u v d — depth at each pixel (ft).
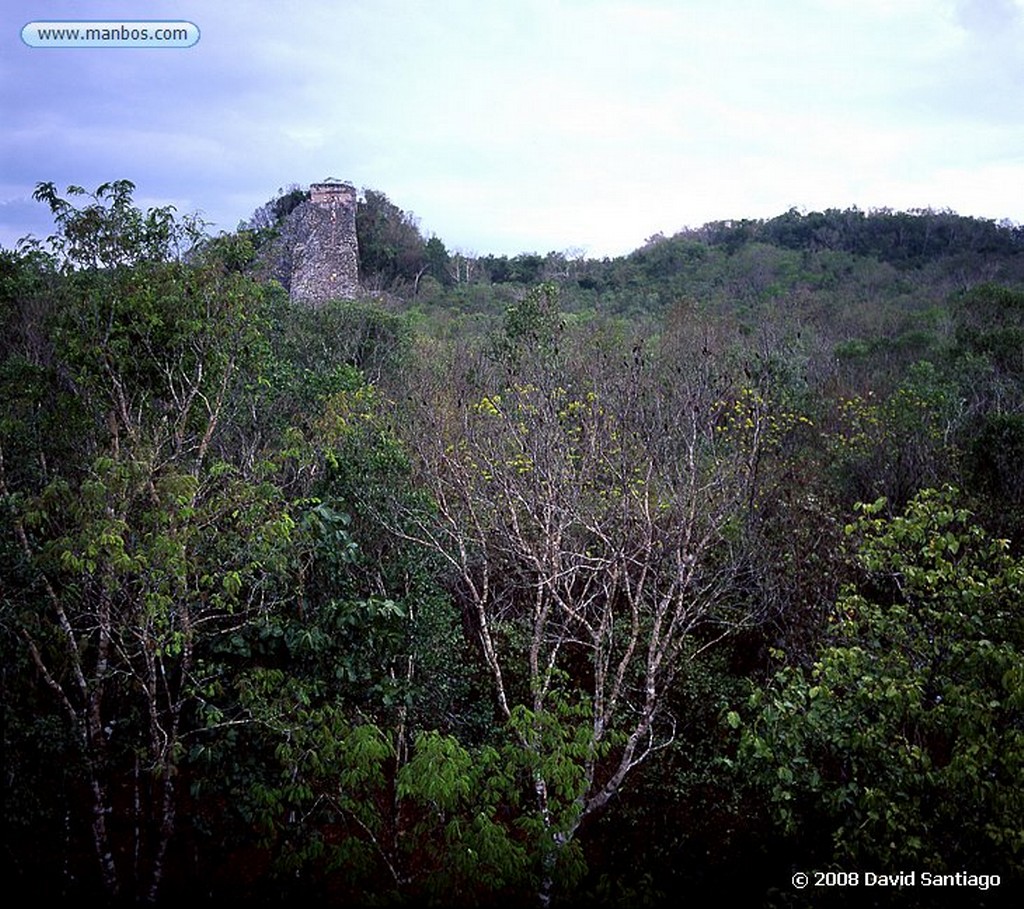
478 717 27.04
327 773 20.98
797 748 19.88
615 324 79.97
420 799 21.26
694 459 28.84
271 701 22.17
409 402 38.99
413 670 25.82
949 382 52.01
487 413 34.50
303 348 50.19
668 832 25.94
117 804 24.86
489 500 29.30
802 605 29.89
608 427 32.63
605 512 28.96
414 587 26.76
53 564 19.45
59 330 25.20
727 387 41.60
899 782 18.24
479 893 20.30
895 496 38.86
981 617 19.04
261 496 22.02
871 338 83.87
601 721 23.71
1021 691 16.19
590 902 21.71
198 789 21.44
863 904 19.54
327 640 23.11
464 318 99.91
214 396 27.58
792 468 38.73
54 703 23.34
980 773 17.52
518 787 25.80
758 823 25.66
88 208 25.12
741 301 119.55
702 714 29.86
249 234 28.60
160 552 18.99
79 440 25.57
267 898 21.67
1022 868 16.90
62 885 21.34
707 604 28.07
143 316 24.75
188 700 23.25
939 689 19.30
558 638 27.09
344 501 26.86
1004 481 39.27
